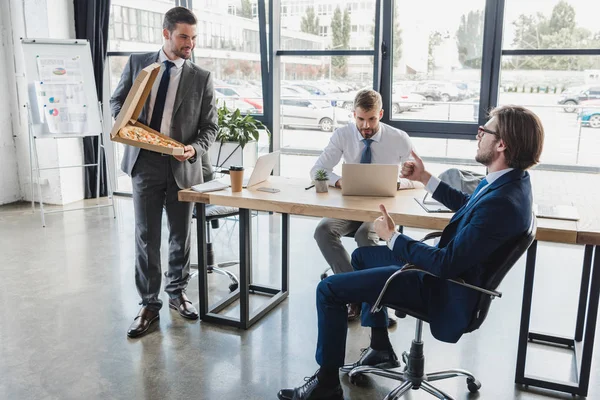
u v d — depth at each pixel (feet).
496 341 9.51
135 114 9.12
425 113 16.01
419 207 8.25
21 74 18.81
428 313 6.81
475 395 7.82
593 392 7.95
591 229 7.06
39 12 18.13
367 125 10.46
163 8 18.33
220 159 17.10
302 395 7.36
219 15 17.72
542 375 8.41
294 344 9.29
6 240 15.14
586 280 9.01
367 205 8.36
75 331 9.72
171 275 10.40
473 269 6.40
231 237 15.75
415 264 6.57
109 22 19.29
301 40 17.04
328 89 17.11
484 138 6.51
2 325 9.94
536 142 6.22
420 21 15.38
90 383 8.05
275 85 17.63
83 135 17.52
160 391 7.86
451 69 15.43
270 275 12.61
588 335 7.63
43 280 12.16
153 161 9.45
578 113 14.62
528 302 7.84
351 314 10.26
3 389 7.89
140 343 9.28
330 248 10.07
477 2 14.66
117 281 12.13
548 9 14.12
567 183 15.08
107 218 17.49
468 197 7.93
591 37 13.98
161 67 9.42
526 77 14.80
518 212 6.05
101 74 19.13
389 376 7.68
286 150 18.40
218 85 18.40
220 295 11.46
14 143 19.47
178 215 9.91
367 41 16.10
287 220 11.00
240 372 8.38
